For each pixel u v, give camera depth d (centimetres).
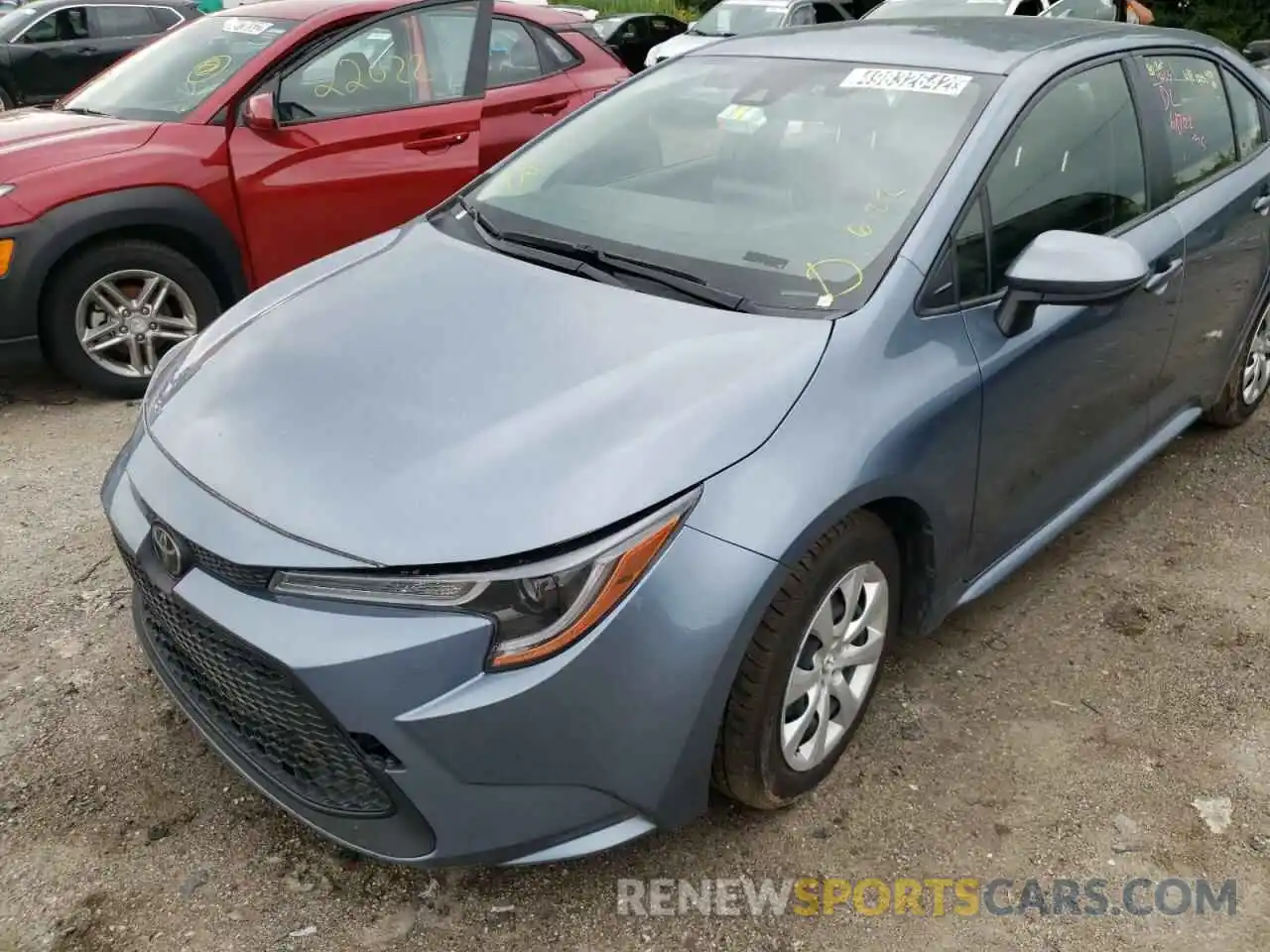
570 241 277
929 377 240
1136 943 220
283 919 220
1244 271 381
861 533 230
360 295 267
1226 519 381
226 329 271
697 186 288
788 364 225
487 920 221
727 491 205
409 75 512
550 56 577
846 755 266
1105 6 1161
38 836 237
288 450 212
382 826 204
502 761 193
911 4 1032
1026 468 284
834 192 270
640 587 195
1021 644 312
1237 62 395
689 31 1332
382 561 189
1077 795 257
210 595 203
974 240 261
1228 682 297
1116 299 250
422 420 214
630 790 204
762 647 212
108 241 442
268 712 209
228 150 460
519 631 190
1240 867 239
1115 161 314
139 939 214
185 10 1169
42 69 1087
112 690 281
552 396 217
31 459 407
